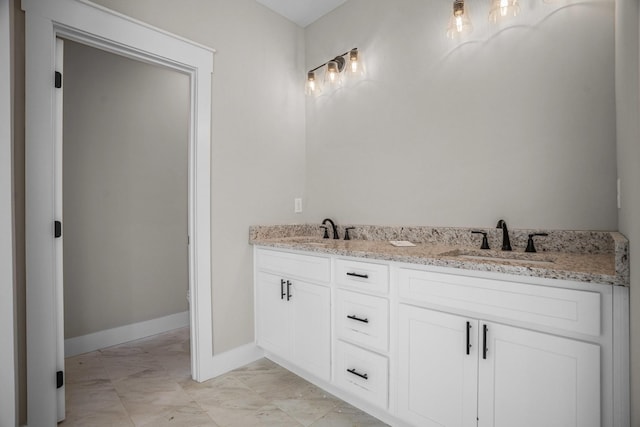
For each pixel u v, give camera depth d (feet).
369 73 7.38
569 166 4.88
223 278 6.97
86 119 8.09
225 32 7.05
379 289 5.00
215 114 6.86
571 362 3.38
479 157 5.75
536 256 4.73
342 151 7.91
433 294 4.42
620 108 3.76
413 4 6.64
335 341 5.68
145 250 9.07
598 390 3.23
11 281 4.24
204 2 6.70
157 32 5.90
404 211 6.79
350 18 7.75
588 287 3.30
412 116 6.64
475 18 5.79
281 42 8.26
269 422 5.21
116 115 8.61
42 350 4.75
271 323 7.05
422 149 6.49
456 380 4.19
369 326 5.16
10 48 4.21
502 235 5.40
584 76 4.75
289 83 8.43
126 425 5.13
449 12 6.12
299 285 6.36
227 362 6.97
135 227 8.89
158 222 9.36
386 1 7.08
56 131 5.06
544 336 3.54
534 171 5.19
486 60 5.66
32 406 4.64
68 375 6.77
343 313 5.54
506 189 5.46
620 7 3.62
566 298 3.41
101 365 7.24
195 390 6.19
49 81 4.78
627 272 3.02
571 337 3.41
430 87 6.37
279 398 5.90
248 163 7.47
